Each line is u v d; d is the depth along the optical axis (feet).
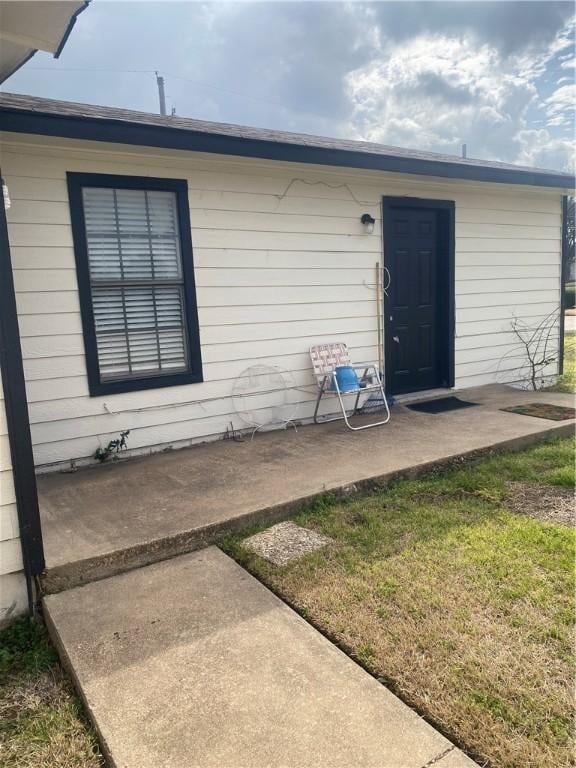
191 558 9.65
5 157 12.92
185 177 15.34
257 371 17.20
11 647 7.97
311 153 15.34
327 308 18.58
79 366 14.25
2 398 8.10
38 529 8.54
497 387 23.20
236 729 5.73
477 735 5.57
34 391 13.74
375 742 5.49
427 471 13.48
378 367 20.16
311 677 6.46
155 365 15.62
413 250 20.88
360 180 18.78
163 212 15.30
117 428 14.92
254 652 6.96
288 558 9.40
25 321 13.48
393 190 19.66
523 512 11.18
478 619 7.48
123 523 10.32
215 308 16.25
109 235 14.58
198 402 16.19
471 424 17.02
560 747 5.41
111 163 14.21
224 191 16.03
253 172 16.47
